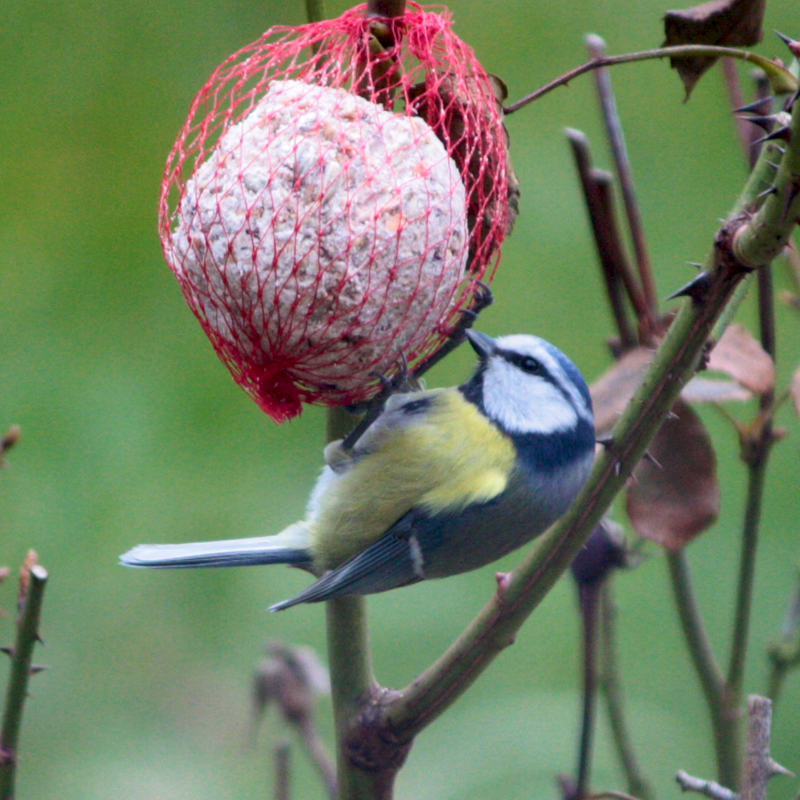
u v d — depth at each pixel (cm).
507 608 443
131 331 1048
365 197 483
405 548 566
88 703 891
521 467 566
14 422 977
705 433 505
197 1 1203
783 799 813
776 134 370
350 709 477
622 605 930
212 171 498
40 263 1073
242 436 998
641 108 1163
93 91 1162
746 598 525
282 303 484
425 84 529
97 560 941
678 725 823
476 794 764
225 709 899
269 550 586
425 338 525
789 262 564
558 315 1060
